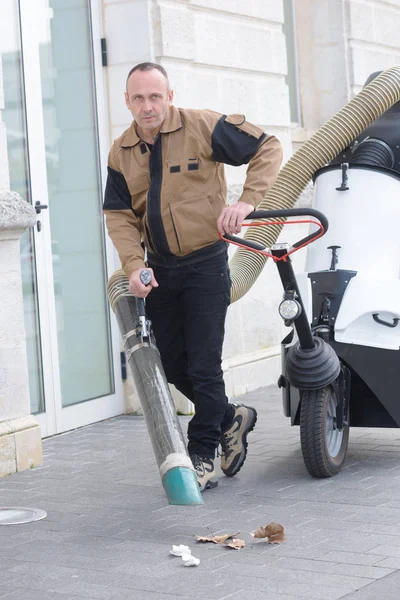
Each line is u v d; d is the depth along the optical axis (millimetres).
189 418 9859
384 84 7852
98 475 7617
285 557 5504
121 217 6699
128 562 5531
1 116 8328
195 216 6516
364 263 7355
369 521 6117
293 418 7305
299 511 6383
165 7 9914
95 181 9773
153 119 6355
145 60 9805
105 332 9852
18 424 7883
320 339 6996
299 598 4879
